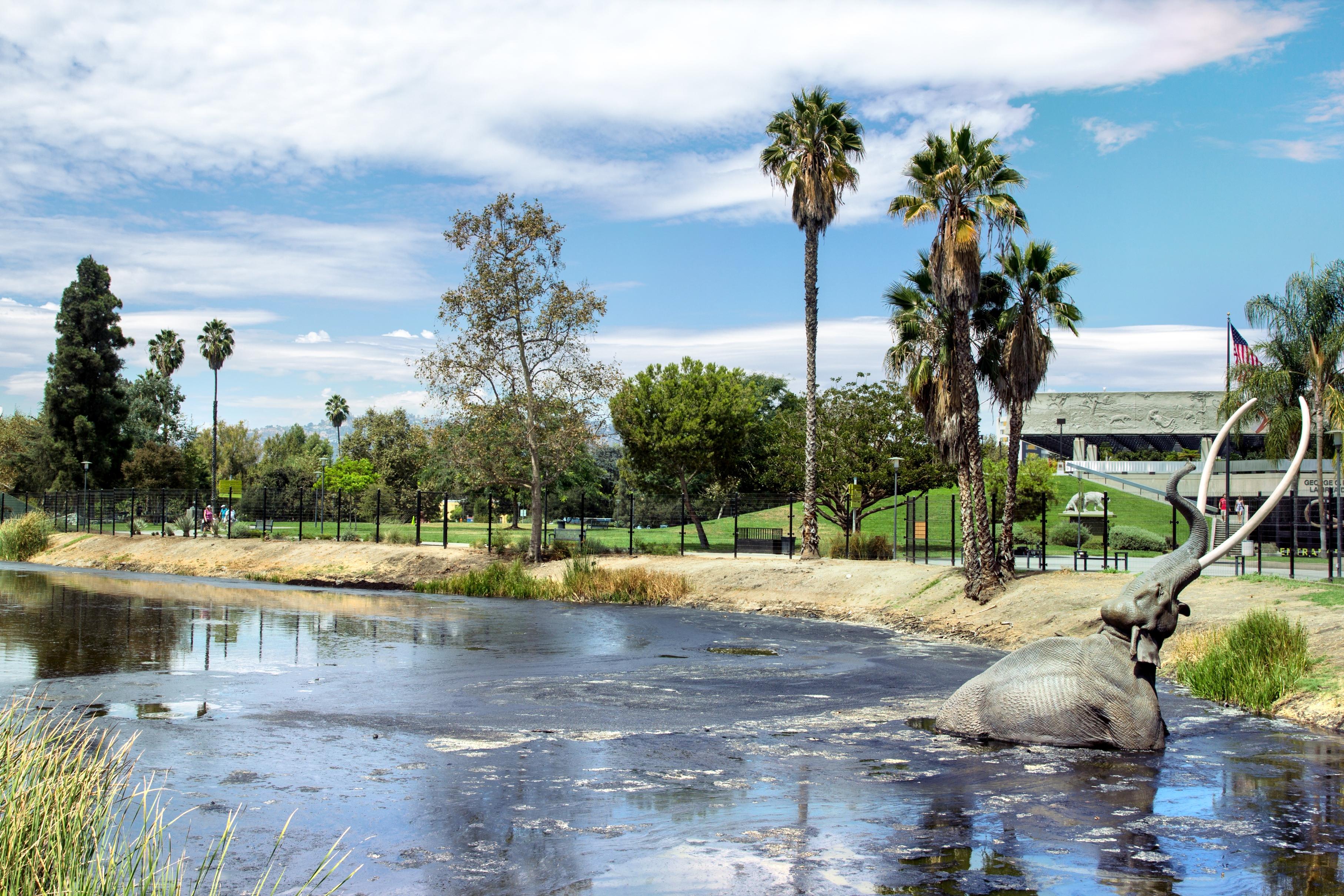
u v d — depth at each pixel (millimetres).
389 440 99250
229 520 49750
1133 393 87375
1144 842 6797
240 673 15305
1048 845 6742
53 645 18422
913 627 22750
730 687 14094
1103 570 24094
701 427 47094
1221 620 16547
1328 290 38750
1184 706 12156
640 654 18234
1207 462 9750
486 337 35938
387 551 39094
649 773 8820
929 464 45250
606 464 85500
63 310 78000
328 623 23062
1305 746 9734
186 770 8914
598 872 6230
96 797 6207
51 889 4883
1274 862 6383
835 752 9648
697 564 32875
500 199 35875
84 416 75562
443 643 19734
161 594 30438
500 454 38000
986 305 25609
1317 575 27672
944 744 10000
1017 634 19875
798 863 6371
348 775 8773
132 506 52312
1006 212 22578
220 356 64438
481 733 10734
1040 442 89188
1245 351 46875
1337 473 25734
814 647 19406
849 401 46656
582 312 36219
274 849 6348
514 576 32562
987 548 23047
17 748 6453
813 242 33375
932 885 5977
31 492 78062
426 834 7031
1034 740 9828
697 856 6527
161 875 5941
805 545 32625
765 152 33812
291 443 128625
